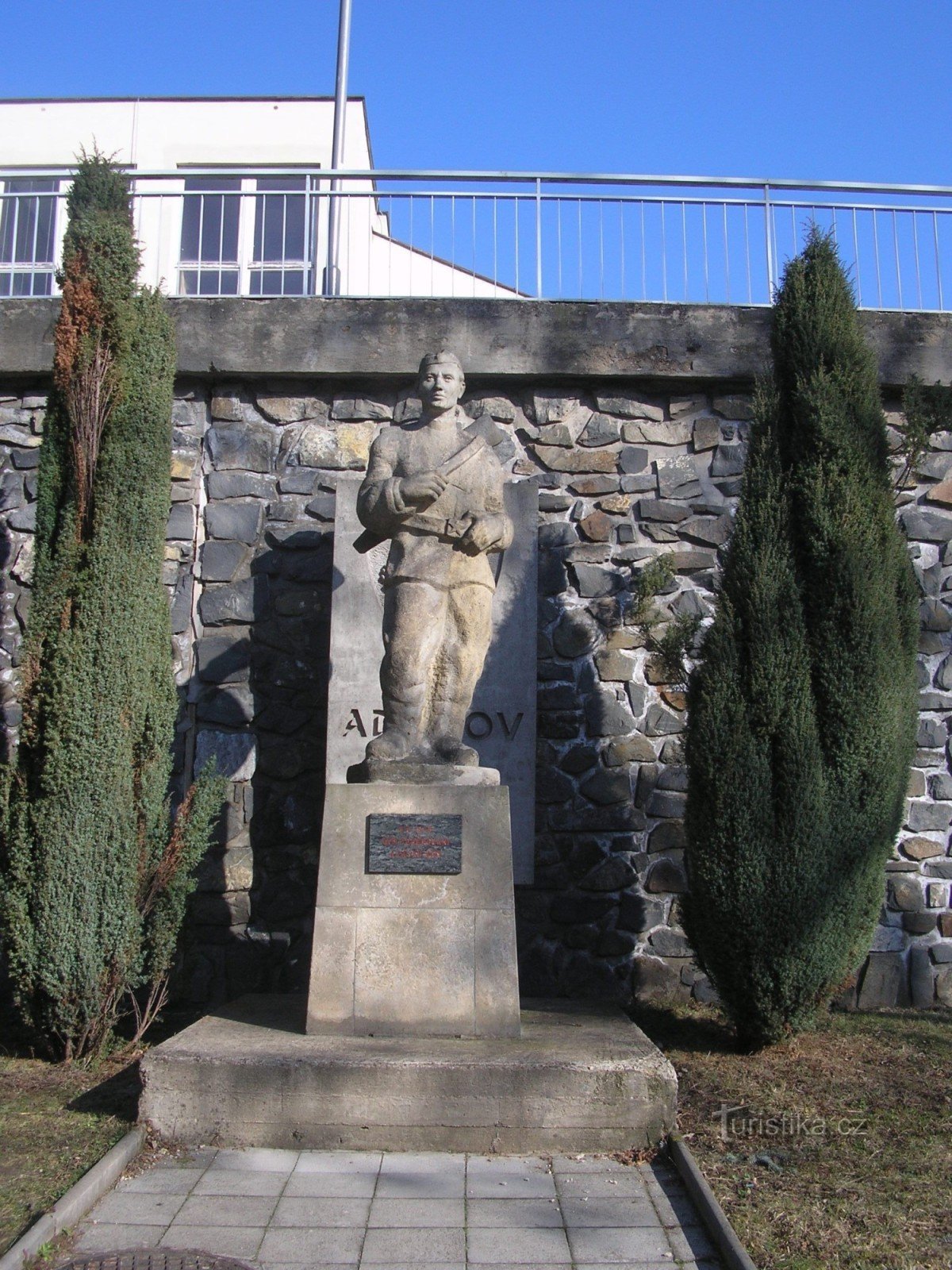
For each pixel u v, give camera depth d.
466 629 5.75
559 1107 4.84
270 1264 3.79
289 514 8.20
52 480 6.66
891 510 6.81
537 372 8.21
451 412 5.92
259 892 7.74
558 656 8.06
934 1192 4.46
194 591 8.10
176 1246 3.91
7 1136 4.96
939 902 7.99
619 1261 3.86
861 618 6.45
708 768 6.39
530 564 7.93
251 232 11.28
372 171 8.52
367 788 5.49
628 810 7.93
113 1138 4.90
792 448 6.87
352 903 5.41
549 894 7.82
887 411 8.47
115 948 6.15
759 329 8.30
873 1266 3.82
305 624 8.05
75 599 6.38
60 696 6.21
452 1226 4.10
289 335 8.19
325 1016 5.33
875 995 7.81
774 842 6.27
